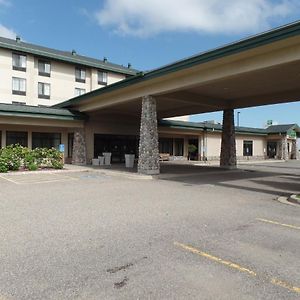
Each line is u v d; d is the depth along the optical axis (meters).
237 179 17.59
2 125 24.83
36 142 26.89
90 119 27.92
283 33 10.63
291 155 48.31
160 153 35.09
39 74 40.81
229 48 12.44
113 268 4.70
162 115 29.00
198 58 13.81
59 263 4.87
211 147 38.16
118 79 47.97
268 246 5.75
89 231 6.63
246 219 7.84
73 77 43.84
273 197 11.40
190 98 20.36
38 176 18.09
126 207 9.24
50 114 24.69
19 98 39.03
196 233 6.53
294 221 7.66
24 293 3.93
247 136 42.69
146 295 3.90
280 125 47.78
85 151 27.41
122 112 27.83
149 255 5.24
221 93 20.30
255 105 22.06
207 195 11.67
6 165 19.58
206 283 4.24
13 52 38.66
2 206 9.31
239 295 3.92
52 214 8.23
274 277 4.44
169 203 9.94
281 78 15.80
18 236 6.26
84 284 4.18
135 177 17.55
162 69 15.91
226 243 5.89
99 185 14.35
